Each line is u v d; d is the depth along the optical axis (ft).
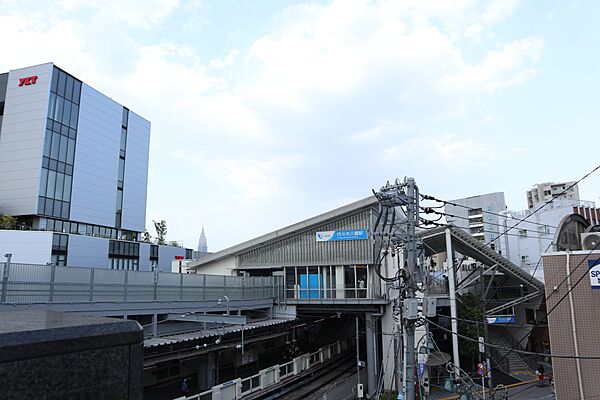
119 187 143.54
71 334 6.61
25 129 115.55
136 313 64.95
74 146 124.36
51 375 6.27
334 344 113.91
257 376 72.33
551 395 79.97
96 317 8.06
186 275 76.54
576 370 52.70
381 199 46.91
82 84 128.67
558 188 260.62
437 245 107.65
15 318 7.65
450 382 76.28
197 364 81.66
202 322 77.30
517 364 107.34
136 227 150.41
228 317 68.28
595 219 146.51
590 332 52.54
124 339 7.27
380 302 87.86
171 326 72.43
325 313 109.60
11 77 120.26
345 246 97.30
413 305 43.52
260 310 99.04
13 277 49.96
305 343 127.34
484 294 96.89
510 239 161.27
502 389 80.53
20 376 5.94
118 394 7.04
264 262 104.99
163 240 209.67
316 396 75.46
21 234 101.40
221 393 61.36
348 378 86.38
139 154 154.40
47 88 116.26
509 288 124.88
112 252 128.16
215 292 82.69
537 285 104.27
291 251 102.78
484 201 219.20
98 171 133.39
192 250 183.01
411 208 45.98
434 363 78.64
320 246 99.76
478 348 97.66
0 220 104.63
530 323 118.21
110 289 61.72
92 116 132.05
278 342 116.98
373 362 88.74
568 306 54.24
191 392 72.95
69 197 121.49
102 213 134.10
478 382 90.74
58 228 118.83
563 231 88.33
